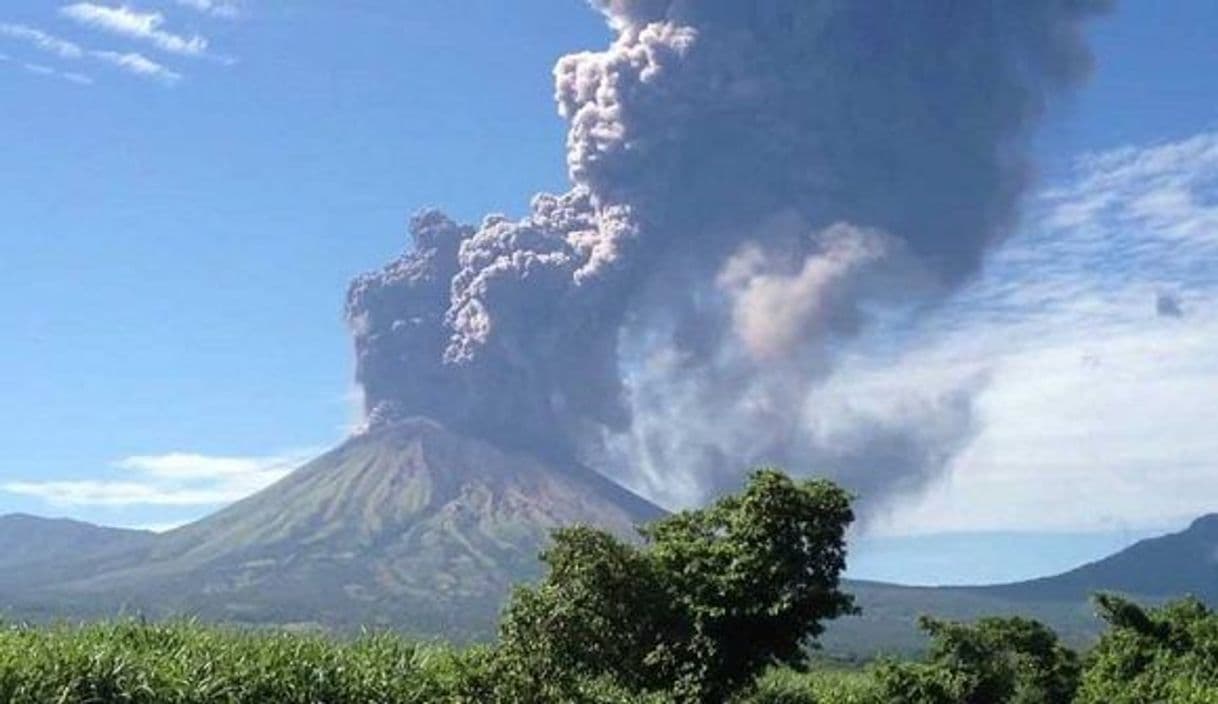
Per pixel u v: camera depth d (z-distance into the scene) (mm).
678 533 35469
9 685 19797
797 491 34344
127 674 21141
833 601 34031
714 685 32812
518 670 27328
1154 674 49938
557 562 30359
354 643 26422
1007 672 59781
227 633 24875
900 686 57625
